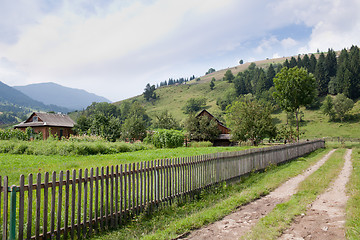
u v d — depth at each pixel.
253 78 187.62
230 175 12.25
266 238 5.34
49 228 5.79
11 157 19.39
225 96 157.75
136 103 157.62
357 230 5.26
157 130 37.03
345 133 86.88
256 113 35.62
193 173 9.77
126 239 5.79
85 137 34.56
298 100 43.38
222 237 5.67
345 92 120.94
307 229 5.82
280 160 19.56
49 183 5.27
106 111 163.12
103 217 6.36
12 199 4.79
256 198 9.16
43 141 29.19
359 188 9.52
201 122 58.16
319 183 10.98
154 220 7.10
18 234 4.91
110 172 6.59
